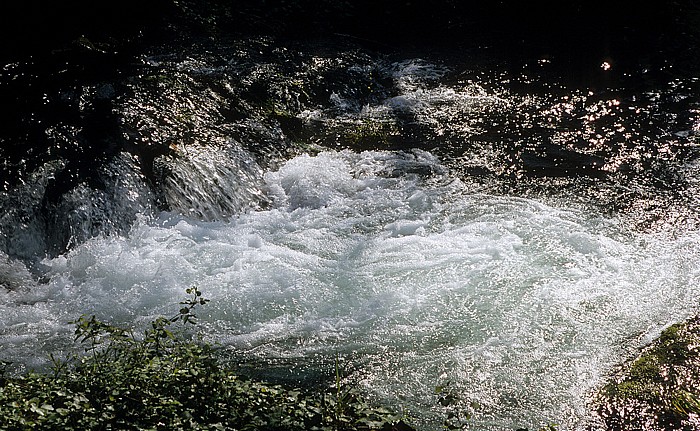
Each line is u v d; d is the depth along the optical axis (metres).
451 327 6.81
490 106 11.25
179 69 10.77
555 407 5.84
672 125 10.63
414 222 8.47
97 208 8.02
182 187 8.52
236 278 7.44
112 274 7.45
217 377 5.15
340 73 11.62
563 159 9.89
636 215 8.62
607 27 13.43
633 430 5.57
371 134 10.42
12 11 10.93
